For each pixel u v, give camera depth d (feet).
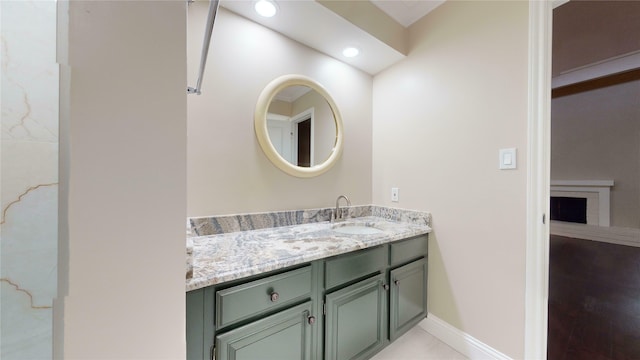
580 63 11.87
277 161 5.10
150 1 1.00
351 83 6.47
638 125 12.58
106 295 0.91
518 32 4.20
